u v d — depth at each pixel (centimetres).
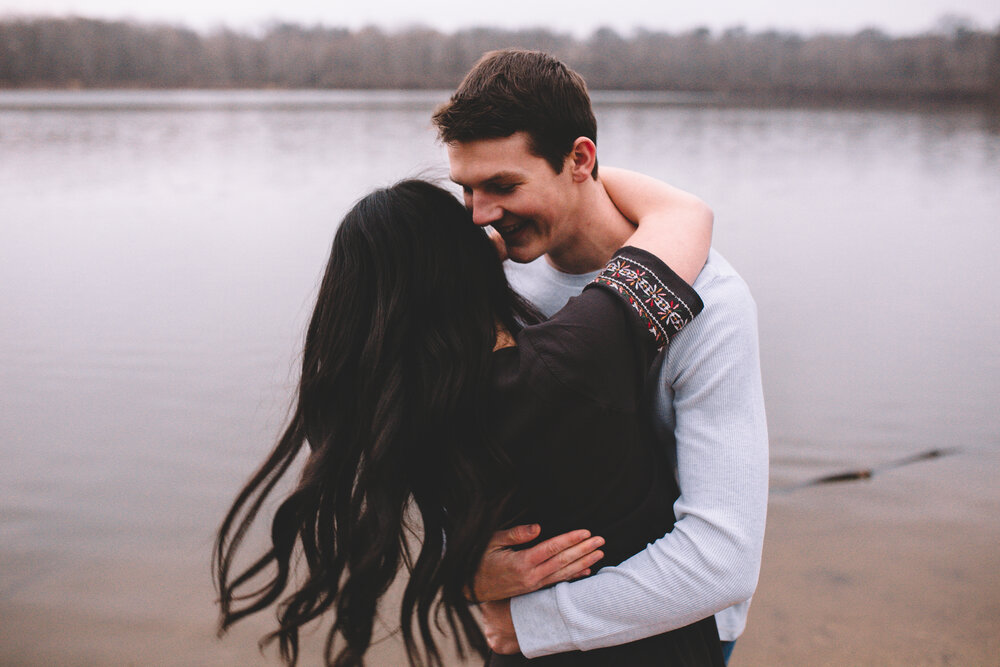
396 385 122
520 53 134
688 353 129
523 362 119
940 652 277
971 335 648
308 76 8156
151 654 281
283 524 134
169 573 328
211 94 7775
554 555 126
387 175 1770
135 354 602
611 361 118
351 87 8200
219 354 602
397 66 8262
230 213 1307
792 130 3647
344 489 129
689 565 122
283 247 1031
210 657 280
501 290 135
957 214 1326
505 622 134
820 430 470
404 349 124
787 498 392
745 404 127
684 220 137
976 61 7169
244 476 409
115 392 527
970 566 329
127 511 375
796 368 579
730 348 127
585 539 127
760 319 708
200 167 1977
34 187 1593
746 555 122
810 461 430
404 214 127
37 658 276
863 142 2986
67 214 1286
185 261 946
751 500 124
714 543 122
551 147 131
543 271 163
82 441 448
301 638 292
